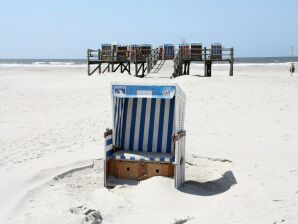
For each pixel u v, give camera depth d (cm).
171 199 621
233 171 773
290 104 1495
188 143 991
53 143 988
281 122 1224
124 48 2902
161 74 2442
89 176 745
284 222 493
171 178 682
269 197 594
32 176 704
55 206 580
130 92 689
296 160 830
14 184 664
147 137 741
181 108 694
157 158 683
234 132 1111
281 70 4803
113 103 709
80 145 966
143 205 603
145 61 2808
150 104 745
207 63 2759
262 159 845
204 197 639
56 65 8131
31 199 613
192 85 1912
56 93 1947
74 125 1223
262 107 1454
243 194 619
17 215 552
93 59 2931
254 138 1039
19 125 1227
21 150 914
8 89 2150
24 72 4409
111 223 539
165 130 732
